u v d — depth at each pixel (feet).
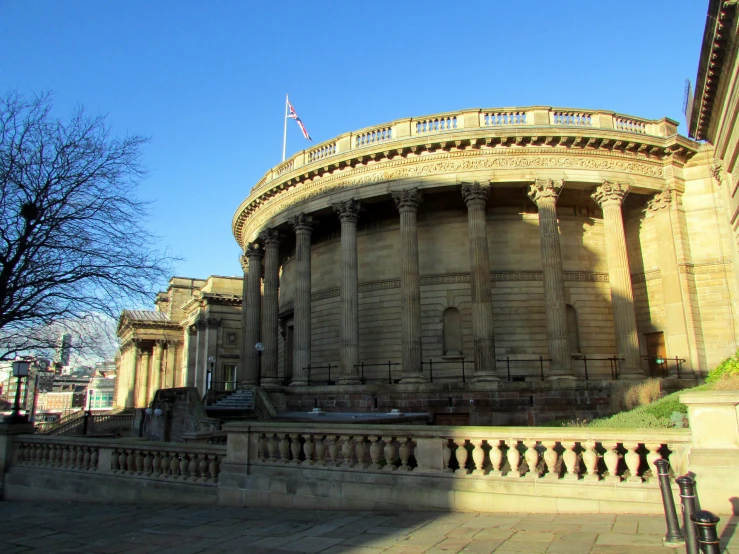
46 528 48.78
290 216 145.28
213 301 245.24
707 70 92.38
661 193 129.08
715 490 35.81
